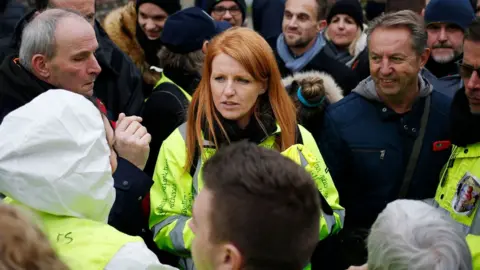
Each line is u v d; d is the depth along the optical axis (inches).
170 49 127.6
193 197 95.4
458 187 101.3
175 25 127.2
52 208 69.9
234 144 61.3
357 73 166.4
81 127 71.6
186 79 127.5
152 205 97.0
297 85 129.8
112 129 92.9
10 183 69.2
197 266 59.6
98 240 69.5
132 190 90.4
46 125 69.8
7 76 103.0
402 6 187.8
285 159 59.5
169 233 93.1
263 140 98.5
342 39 192.4
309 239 57.7
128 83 135.4
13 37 124.3
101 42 134.2
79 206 70.9
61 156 69.9
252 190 56.3
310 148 101.0
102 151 73.2
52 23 103.6
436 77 151.9
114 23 163.5
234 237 56.4
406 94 115.3
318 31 161.0
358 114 118.5
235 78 95.4
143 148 93.7
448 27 156.8
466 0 158.4
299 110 124.2
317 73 141.3
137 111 135.2
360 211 118.3
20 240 49.6
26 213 52.4
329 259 115.3
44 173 68.8
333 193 100.1
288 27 159.0
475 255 88.9
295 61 159.8
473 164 102.3
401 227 64.7
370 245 66.2
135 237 72.2
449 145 115.0
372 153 116.6
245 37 96.8
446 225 64.9
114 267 67.3
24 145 69.1
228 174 57.7
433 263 61.3
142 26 161.6
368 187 117.3
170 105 122.1
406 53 112.1
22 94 102.1
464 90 105.0
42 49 102.6
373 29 115.7
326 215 95.9
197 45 127.2
